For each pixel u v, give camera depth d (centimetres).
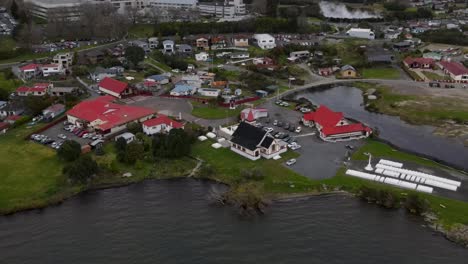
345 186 7225
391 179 7388
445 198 6888
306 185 7238
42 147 8588
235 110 10775
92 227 6134
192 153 8400
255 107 11019
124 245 5725
